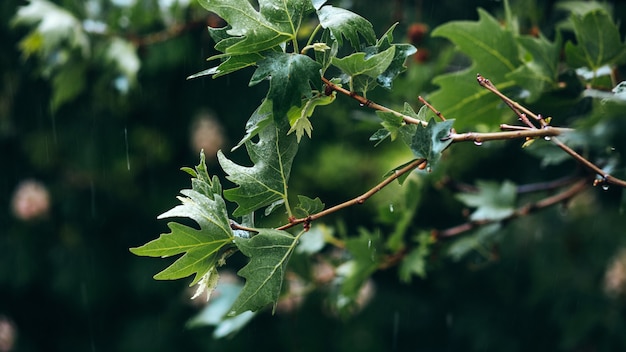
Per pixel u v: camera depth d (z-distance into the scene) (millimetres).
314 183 3090
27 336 3932
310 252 1651
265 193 1131
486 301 3248
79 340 3799
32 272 3648
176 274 1092
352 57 1091
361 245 1602
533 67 1357
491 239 1686
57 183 3623
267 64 1078
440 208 3109
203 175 1129
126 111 3256
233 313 1098
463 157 2654
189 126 3307
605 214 2777
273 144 1138
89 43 2010
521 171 2744
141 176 3465
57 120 3414
